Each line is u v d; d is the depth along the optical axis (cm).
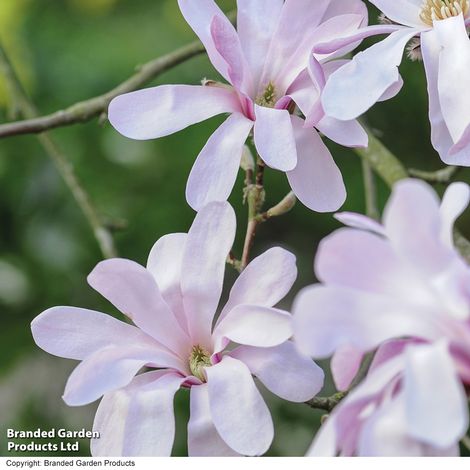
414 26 117
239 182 167
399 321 102
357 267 102
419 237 101
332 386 150
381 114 169
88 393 110
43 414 151
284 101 115
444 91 114
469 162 113
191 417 110
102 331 113
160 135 114
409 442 100
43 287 158
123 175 165
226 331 112
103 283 113
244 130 115
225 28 114
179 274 114
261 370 111
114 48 169
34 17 173
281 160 112
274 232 178
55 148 142
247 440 108
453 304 101
